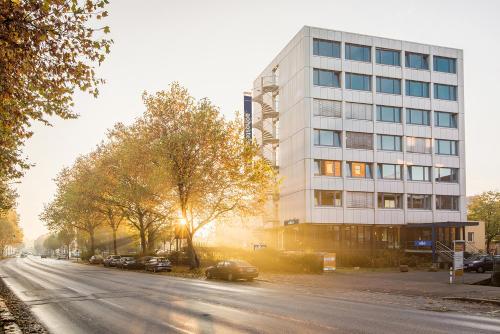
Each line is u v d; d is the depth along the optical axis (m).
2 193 31.42
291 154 60.47
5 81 10.54
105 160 53.84
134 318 13.79
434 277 33.16
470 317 14.14
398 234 59.25
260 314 14.28
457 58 63.88
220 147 40.97
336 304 17.06
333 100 58.03
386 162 59.38
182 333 11.34
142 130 45.56
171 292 21.72
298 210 57.66
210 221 42.75
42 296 20.69
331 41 58.69
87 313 15.09
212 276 32.50
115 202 55.50
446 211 61.12
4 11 9.59
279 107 65.12
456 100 63.53
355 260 48.38
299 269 38.41
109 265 59.53
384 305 17.06
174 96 42.62
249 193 41.53
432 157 61.53
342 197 56.91
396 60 61.56
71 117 12.02
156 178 41.72
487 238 76.25
